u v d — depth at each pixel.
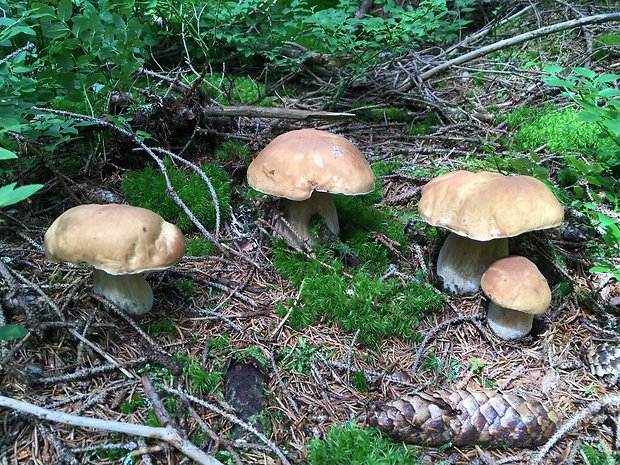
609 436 0.35
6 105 0.44
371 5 1.15
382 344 0.42
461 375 0.40
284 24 0.86
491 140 0.69
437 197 0.44
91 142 0.58
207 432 0.33
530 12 1.09
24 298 0.38
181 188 0.53
